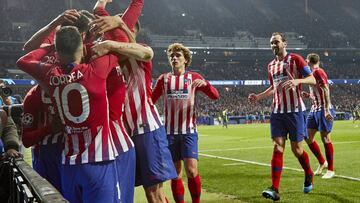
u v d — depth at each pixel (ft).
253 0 272.92
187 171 22.27
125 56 13.19
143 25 235.81
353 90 235.20
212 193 27.37
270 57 230.89
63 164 12.18
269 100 213.46
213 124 185.98
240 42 242.58
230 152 57.26
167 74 23.21
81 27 13.26
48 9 209.67
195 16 257.14
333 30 266.57
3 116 17.69
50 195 8.04
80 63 12.13
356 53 240.94
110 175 12.16
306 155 26.40
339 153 51.11
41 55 12.85
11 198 16.17
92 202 11.93
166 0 254.27
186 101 22.31
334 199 24.31
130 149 13.47
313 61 32.76
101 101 11.76
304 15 272.10
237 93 220.84
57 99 11.78
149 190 16.02
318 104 33.19
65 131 12.13
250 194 26.66
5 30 194.29
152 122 15.92
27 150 60.54
